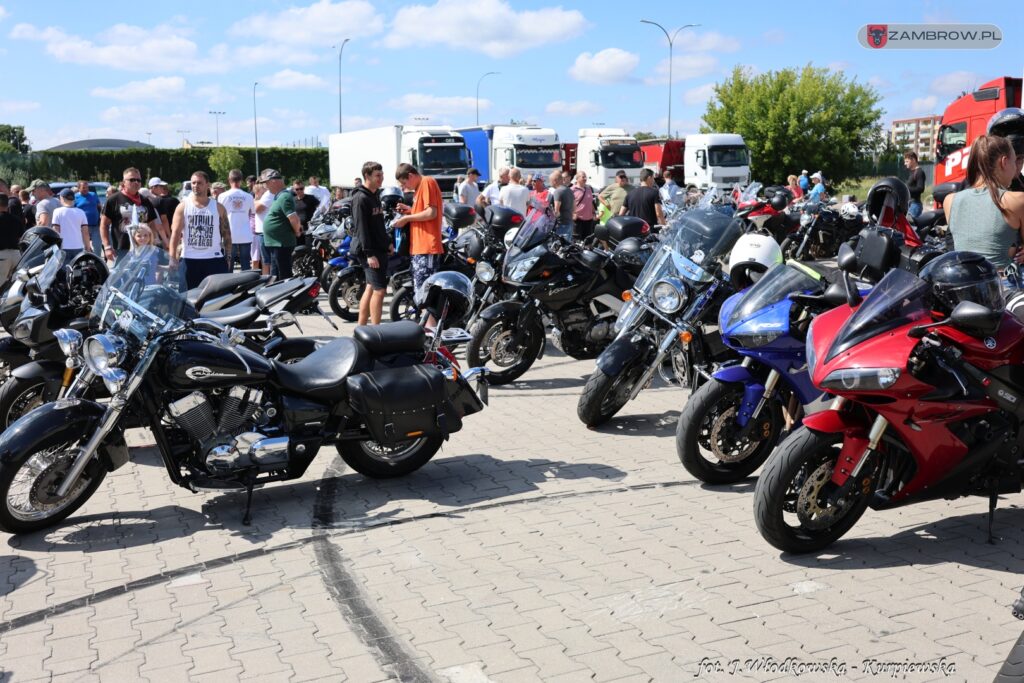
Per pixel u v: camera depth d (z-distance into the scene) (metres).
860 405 4.58
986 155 5.31
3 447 4.98
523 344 8.48
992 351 4.45
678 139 38.62
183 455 5.39
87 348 5.06
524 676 3.67
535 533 5.16
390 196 13.79
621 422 7.43
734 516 5.36
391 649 3.92
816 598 4.30
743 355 5.66
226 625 4.16
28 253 6.98
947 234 9.48
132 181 12.07
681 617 4.14
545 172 35.03
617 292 8.27
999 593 4.32
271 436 5.42
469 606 4.30
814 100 48.84
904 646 3.85
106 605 4.38
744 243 6.29
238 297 7.68
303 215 16.52
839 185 50.53
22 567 4.81
